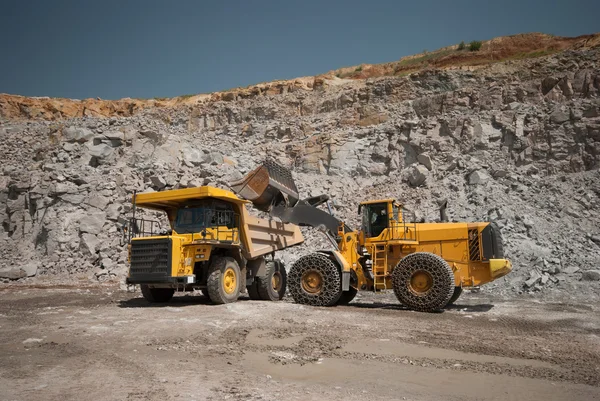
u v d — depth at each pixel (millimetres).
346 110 26375
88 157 19969
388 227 11188
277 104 29734
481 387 4852
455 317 9203
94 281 15133
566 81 22281
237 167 21953
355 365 5605
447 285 9797
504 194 18812
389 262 11156
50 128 23156
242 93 32188
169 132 22844
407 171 21062
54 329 7430
